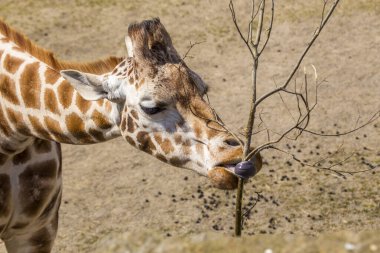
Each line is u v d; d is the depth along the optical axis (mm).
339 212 25906
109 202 26984
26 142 17078
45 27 37281
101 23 37594
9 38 17078
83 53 35594
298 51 35156
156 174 28281
